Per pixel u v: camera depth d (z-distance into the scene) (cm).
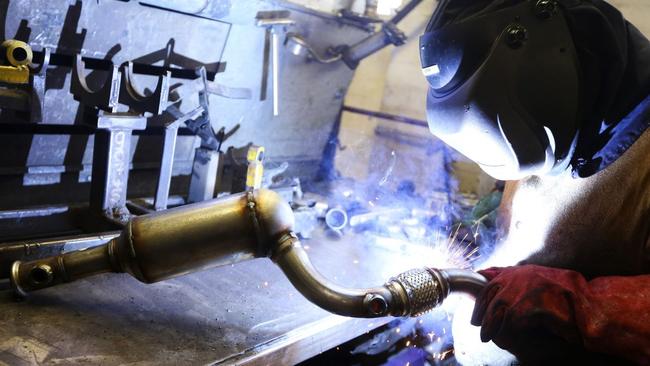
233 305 134
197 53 175
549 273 113
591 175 118
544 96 103
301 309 137
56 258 120
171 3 152
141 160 185
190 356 109
